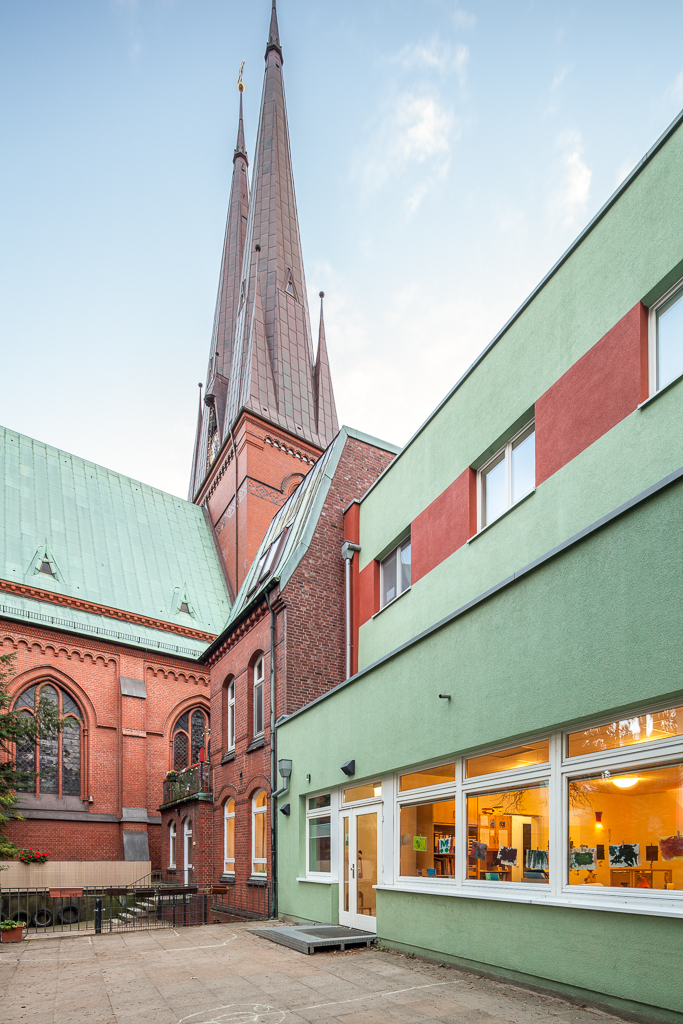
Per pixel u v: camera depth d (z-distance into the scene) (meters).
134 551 39.09
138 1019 6.63
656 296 7.90
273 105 54.66
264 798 15.95
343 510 17.39
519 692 7.34
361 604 15.80
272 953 9.81
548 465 9.22
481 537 10.63
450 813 8.70
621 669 6.04
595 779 6.46
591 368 8.62
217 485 45.12
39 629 31.05
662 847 5.67
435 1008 6.40
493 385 10.76
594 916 6.12
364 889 10.95
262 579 19.03
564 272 9.35
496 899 7.45
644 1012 5.53
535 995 6.64
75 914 20.16
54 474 38.88
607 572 6.32
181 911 18.75
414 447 13.48
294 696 15.28
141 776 31.59
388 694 10.27
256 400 42.53
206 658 21.05
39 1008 7.30
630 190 8.27
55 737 30.30
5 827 26.05
